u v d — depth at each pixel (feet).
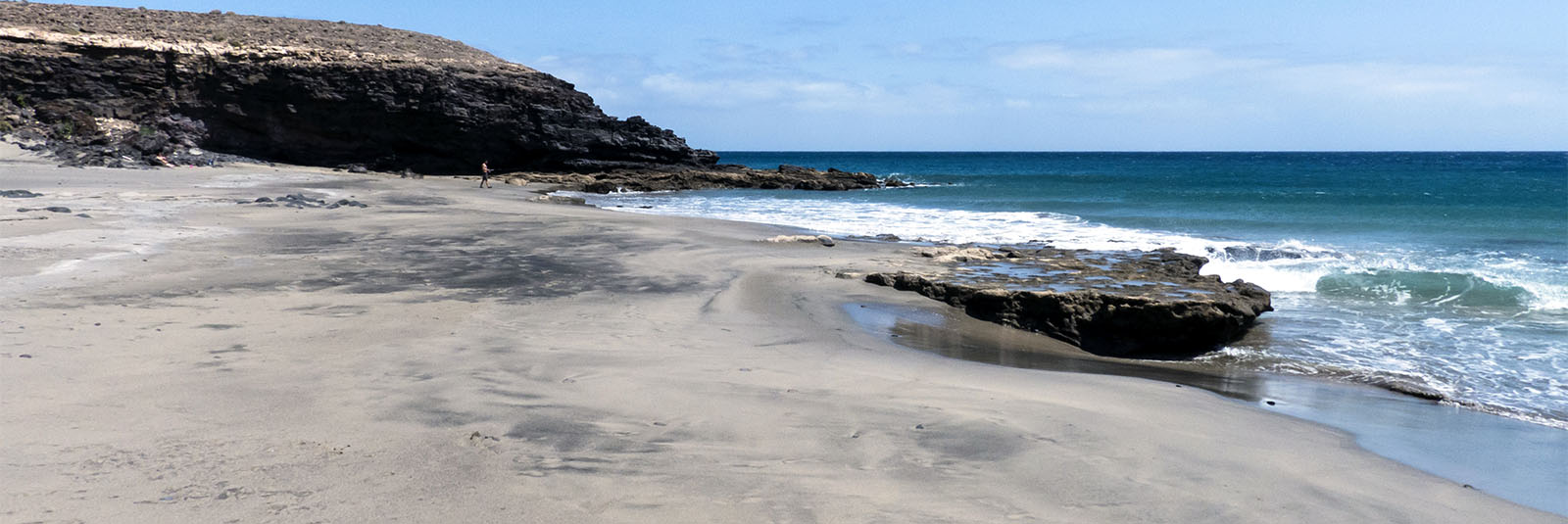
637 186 136.46
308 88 140.77
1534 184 165.68
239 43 143.13
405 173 140.26
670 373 24.08
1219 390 27.63
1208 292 36.45
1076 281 39.70
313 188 100.42
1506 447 21.83
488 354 25.49
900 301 38.63
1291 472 18.16
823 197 123.54
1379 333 35.96
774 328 31.99
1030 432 19.49
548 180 139.64
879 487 15.74
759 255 50.72
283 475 14.85
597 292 37.93
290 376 21.88
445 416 18.88
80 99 130.62
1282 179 199.21
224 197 79.36
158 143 125.49
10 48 126.41
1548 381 28.81
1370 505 16.48
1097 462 17.70
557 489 14.85
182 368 22.25
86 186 86.43
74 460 15.12
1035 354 31.73
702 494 14.97
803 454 17.37
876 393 22.70
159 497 13.66
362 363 23.57
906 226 76.23
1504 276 47.52
